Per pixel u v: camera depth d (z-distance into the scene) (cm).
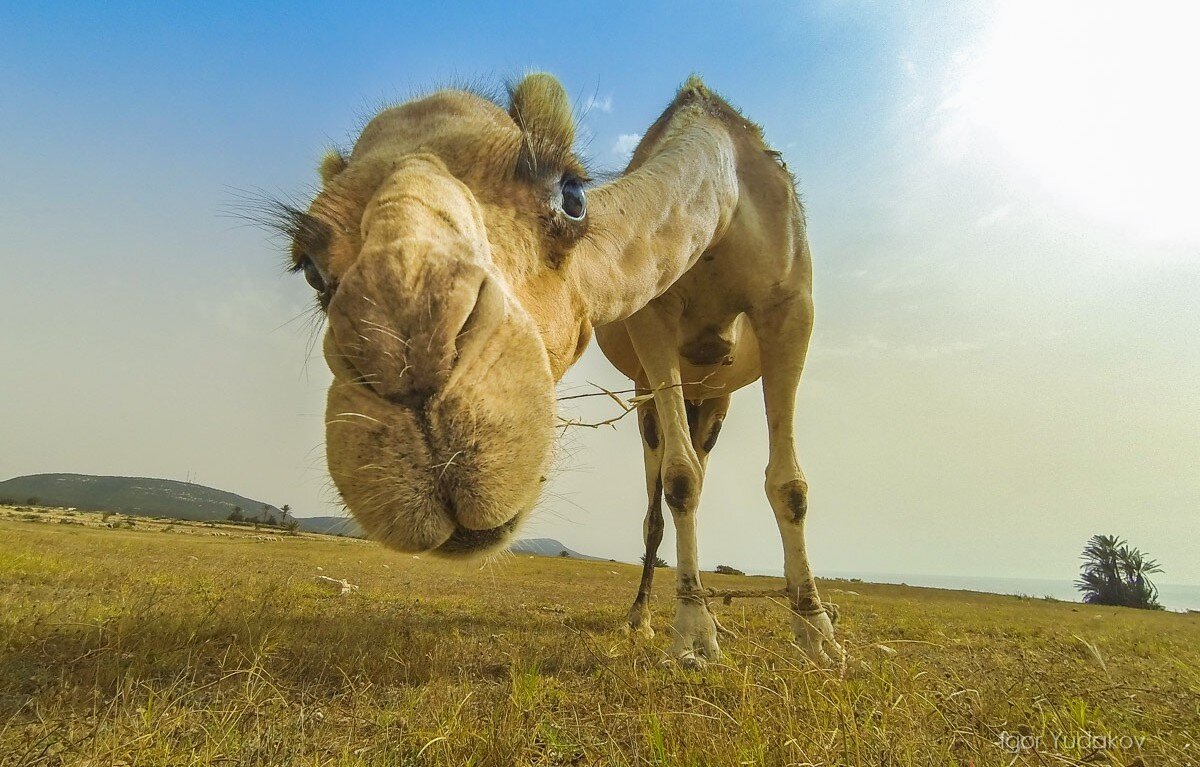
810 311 202
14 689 108
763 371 202
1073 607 756
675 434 180
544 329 110
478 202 104
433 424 71
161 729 81
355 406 71
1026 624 362
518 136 115
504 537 81
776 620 250
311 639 155
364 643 148
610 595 421
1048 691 108
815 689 88
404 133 111
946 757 74
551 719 96
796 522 180
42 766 75
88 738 81
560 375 121
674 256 157
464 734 83
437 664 131
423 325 72
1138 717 101
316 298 123
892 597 623
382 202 85
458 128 111
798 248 203
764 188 203
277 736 84
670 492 174
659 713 84
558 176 115
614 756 76
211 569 376
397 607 261
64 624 158
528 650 155
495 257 101
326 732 90
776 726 77
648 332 191
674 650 153
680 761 72
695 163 174
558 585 487
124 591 246
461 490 71
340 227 96
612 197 145
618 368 282
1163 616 671
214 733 83
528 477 77
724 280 196
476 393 74
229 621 164
